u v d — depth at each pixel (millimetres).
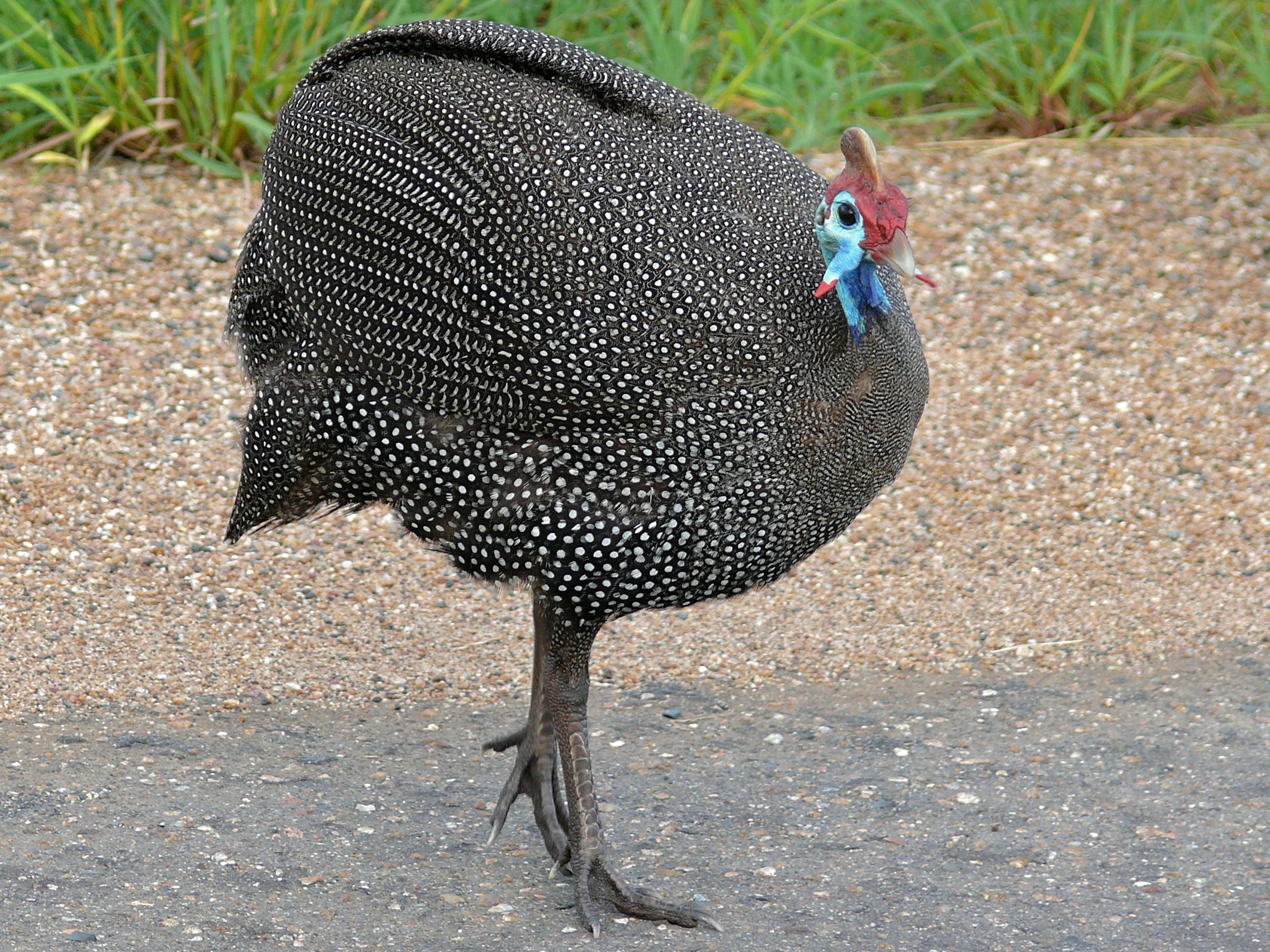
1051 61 15398
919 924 6625
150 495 10500
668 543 6438
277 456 6879
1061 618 9875
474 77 6555
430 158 6375
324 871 6898
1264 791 7844
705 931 6539
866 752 8281
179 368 11656
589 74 6570
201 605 9555
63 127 13836
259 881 6754
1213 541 10742
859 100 14625
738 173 6574
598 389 6215
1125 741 8383
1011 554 10602
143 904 6488
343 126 6586
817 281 6398
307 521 10500
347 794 7660
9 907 6383
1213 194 14391
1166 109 15469
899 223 6125
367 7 13680
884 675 9258
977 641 9617
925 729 8555
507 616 9758
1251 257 13688
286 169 6715
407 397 6465
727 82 14961
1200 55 15750
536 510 6406
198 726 8273
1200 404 12141
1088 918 6688
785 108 14523
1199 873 7078
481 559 6656
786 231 6469
